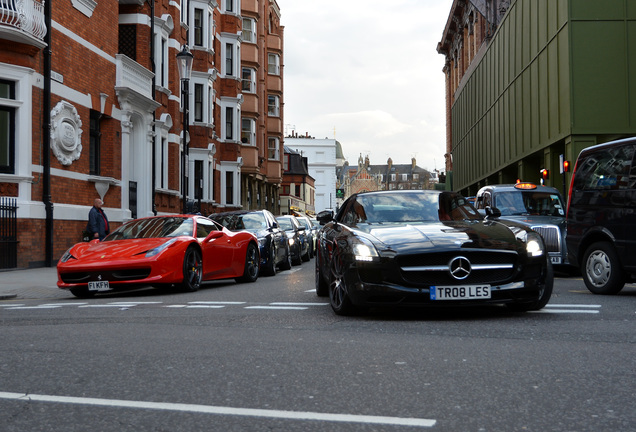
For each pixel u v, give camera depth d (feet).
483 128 124.47
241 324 21.33
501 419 10.40
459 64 168.66
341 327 20.36
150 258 32.30
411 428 10.04
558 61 73.46
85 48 62.34
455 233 22.15
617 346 16.46
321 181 393.50
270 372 13.98
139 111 74.33
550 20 76.59
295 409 11.14
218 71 117.80
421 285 20.88
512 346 16.67
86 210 61.41
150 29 78.84
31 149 52.95
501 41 106.42
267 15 165.99
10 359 15.70
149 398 11.96
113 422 10.50
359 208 26.66
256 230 48.52
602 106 68.69
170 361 15.24
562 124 71.87
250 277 41.83
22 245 51.96
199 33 102.73
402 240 21.74
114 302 29.99
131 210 72.74
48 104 55.01
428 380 13.11
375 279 21.18
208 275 36.52
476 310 24.07
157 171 82.33
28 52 52.44
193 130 100.99
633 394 11.82
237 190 122.83
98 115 65.16
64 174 58.18
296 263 63.62
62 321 22.89
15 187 51.88
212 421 10.50
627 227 28.73
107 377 13.66
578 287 34.68
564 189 64.54
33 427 10.27
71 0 59.41
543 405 11.18
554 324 20.31
